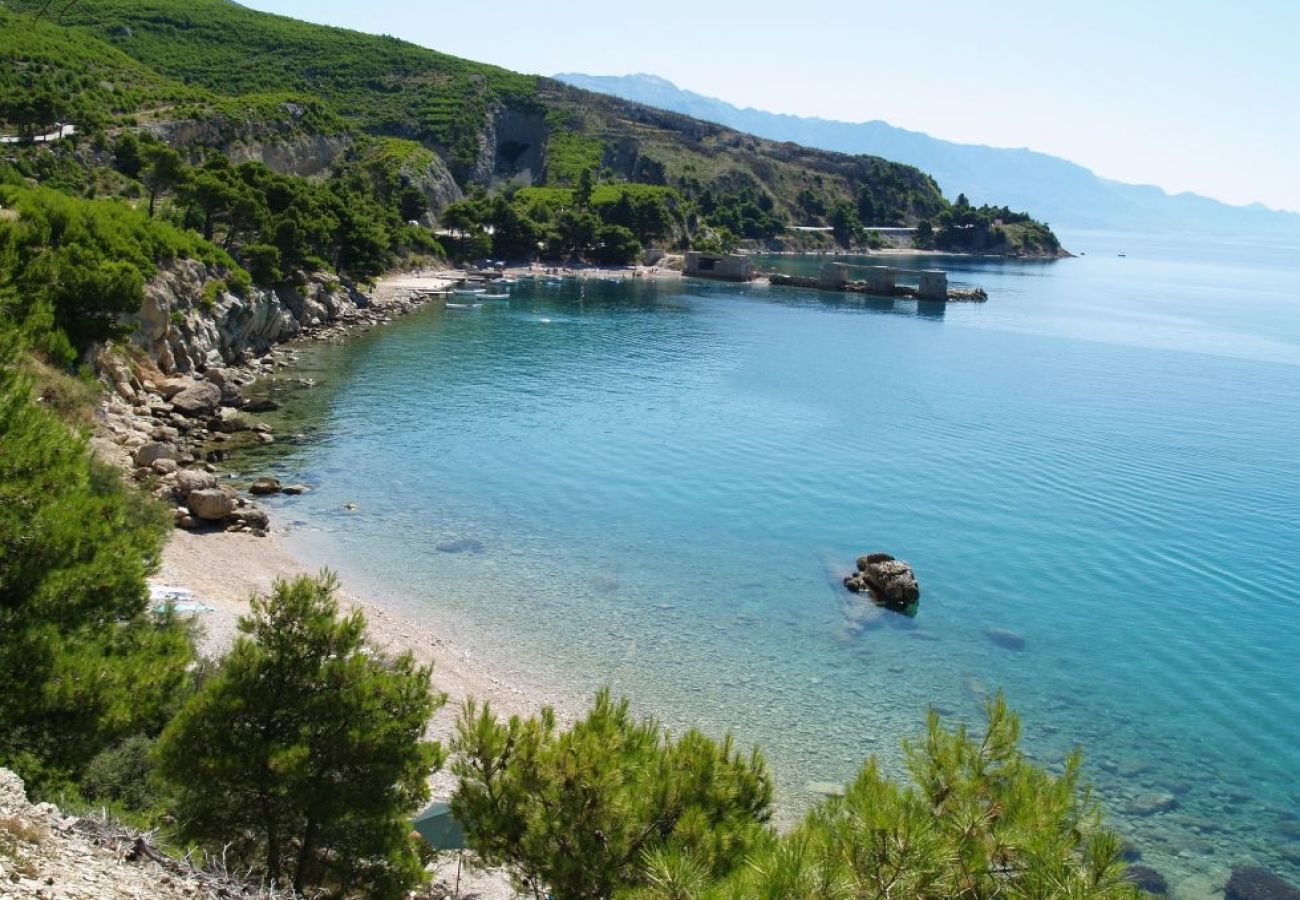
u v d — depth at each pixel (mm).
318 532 51125
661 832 14773
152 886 13617
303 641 18094
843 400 91375
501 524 54688
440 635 40062
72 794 17406
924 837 11711
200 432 66938
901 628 44219
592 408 83562
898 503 61625
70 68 159000
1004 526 57969
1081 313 177375
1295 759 34594
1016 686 39250
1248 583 50156
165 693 18469
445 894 22328
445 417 77750
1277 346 139750
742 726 34844
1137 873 27922
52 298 59719
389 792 18266
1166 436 80875
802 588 48188
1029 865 11922
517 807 15266
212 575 42750
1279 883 27719
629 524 55969
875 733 35000
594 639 41094
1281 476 69438
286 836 18609
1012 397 95938
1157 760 34312
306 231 112438
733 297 171500
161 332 74688
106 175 121188
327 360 96250
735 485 64062
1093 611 46500
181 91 176875
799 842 11742
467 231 183375
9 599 17406
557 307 145125
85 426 21031
